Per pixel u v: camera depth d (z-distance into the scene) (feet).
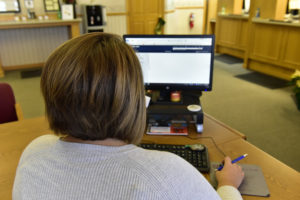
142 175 1.41
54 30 17.13
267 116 10.02
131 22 19.95
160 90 4.61
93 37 1.65
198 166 3.15
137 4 19.71
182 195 1.42
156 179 1.41
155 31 21.11
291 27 12.98
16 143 3.92
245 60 16.30
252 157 3.40
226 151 3.57
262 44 14.92
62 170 1.53
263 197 2.71
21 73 15.74
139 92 1.62
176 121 4.31
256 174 3.01
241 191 2.77
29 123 4.56
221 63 17.56
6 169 3.31
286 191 2.79
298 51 12.91
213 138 3.93
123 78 1.52
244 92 12.40
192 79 4.47
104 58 1.52
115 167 1.45
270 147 8.05
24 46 16.58
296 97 10.77
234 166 2.91
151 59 4.44
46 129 4.33
